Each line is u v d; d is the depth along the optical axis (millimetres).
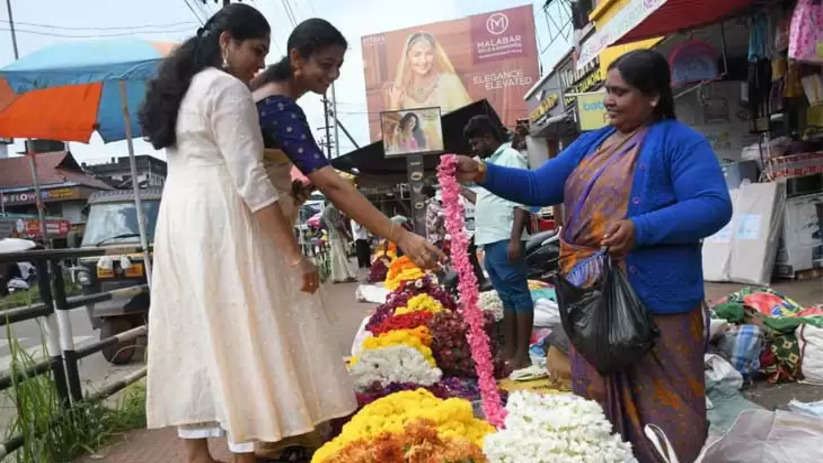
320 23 2955
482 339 2529
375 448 2039
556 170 2707
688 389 2383
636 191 2354
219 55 2777
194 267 2625
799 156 7531
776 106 7277
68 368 4441
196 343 2691
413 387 3477
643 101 2377
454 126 12773
